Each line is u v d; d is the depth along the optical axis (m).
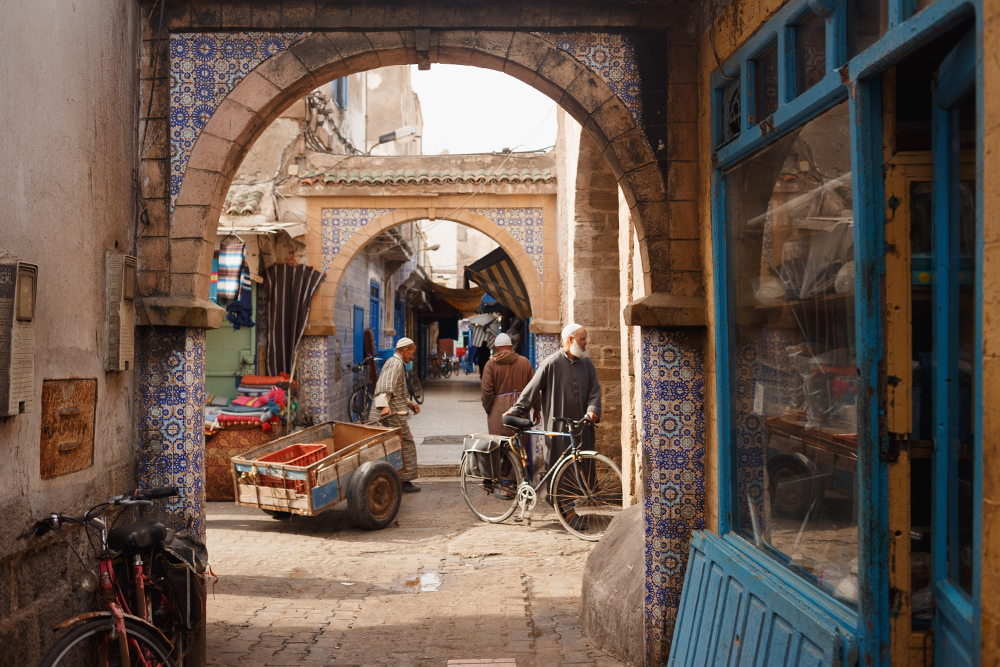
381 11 3.90
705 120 3.75
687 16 3.86
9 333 2.61
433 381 31.58
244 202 10.58
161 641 3.10
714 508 3.67
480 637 4.40
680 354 3.83
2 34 2.68
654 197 3.85
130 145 3.88
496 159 11.96
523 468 7.48
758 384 3.25
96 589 3.05
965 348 2.07
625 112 3.88
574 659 4.07
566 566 5.93
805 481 2.81
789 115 2.79
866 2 2.36
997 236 1.60
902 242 2.25
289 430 10.07
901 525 2.25
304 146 11.48
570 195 9.52
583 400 7.13
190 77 3.96
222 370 10.45
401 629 4.53
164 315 3.84
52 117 3.04
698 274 3.82
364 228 11.52
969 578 2.02
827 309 2.64
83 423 3.32
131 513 3.74
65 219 3.16
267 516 7.73
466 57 4.05
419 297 28.06
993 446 1.61
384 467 7.26
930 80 2.16
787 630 2.70
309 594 5.26
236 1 3.92
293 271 10.77
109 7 3.61
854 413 2.46
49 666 2.69
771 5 2.94
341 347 12.94
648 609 3.86
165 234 3.94
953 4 1.79
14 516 2.72
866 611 2.27
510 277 12.29
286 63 3.94
